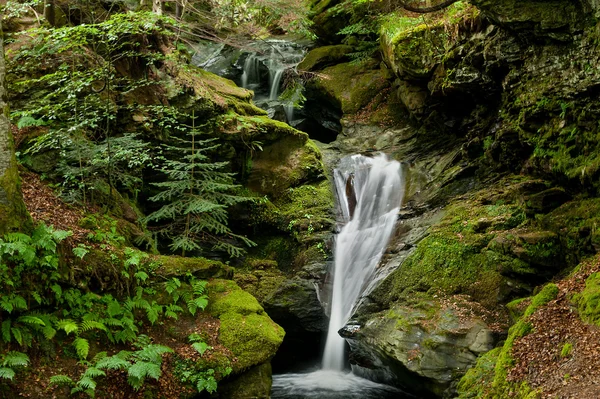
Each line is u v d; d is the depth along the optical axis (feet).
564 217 27.66
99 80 32.65
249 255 37.47
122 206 31.50
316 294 33.24
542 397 18.52
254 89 57.47
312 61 55.31
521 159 34.35
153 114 34.45
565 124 29.78
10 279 20.49
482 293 27.66
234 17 45.80
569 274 25.22
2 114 22.13
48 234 21.81
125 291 25.08
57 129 30.86
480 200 33.27
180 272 27.55
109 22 28.02
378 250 34.37
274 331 26.50
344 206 39.83
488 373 22.68
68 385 20.12
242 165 39.01
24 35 32.83
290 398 27.63
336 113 53.16
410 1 46.44
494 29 34.19
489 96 37.27
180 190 31.35
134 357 22.13
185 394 22.67
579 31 28.55
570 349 19.90
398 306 28.55
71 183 29.73
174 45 38.73
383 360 27.22
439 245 30.60
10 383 19.16
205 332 25.31
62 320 21.59
